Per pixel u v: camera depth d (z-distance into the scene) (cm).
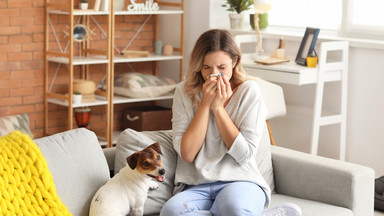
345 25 442
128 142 244
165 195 243
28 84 457
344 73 416
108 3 447
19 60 449
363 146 422
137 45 521
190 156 239
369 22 429
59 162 218
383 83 405
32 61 456
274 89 393
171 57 493
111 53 457
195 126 238
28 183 203
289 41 457
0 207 192
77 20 483
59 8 448
